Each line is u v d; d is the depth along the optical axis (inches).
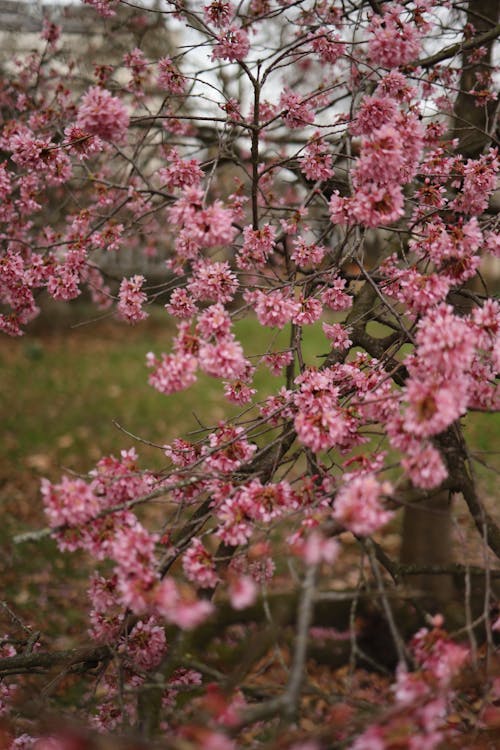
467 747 69.1
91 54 181.9
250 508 72.2
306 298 92.6
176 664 83.4
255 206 99.7
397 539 200.7
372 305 105.0
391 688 60.0
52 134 133.0
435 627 61.0
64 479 68.6
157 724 77.0
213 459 81.5
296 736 56.7
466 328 70.4
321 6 133.5
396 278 92.7
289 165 122.6
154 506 221.3
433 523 149.4
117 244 115.5
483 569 80.9
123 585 64.1
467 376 75.5
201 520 75.8
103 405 323.0
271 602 147.6
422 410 64.1
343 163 128.4
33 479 243.8
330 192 124.1
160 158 167.8
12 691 91.7
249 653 65.6
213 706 55.1
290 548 65.9
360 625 151.2
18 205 133.0
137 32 169.8
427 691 57.4
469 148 126.9
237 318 93.9
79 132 101.0
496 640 134.8
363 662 149.9
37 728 73.5
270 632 65.1
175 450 88.6
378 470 69.2
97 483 74.7
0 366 384.5
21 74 173.0
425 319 70.2
